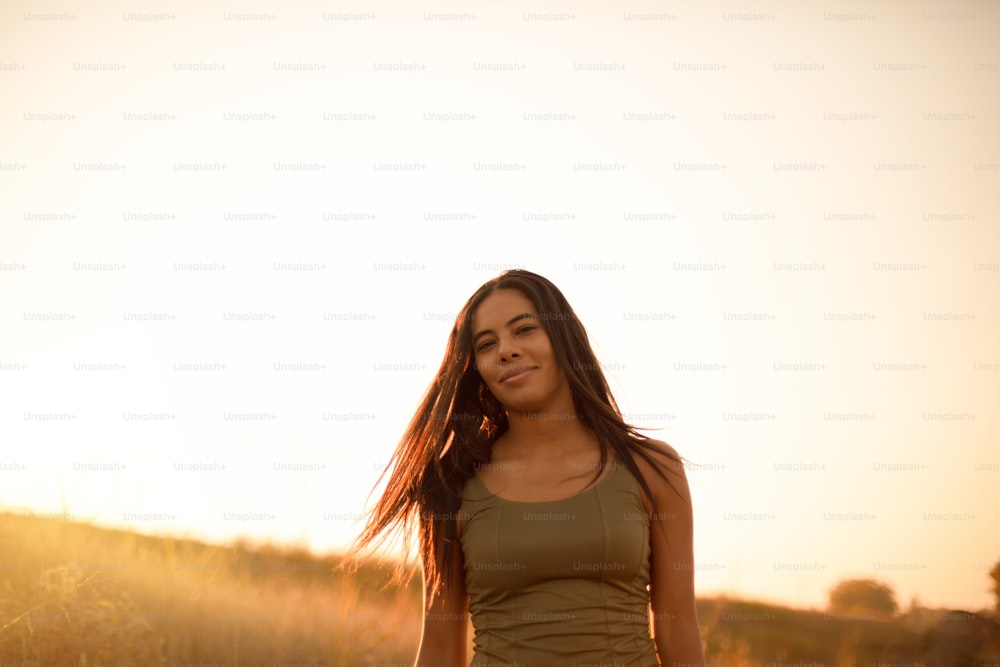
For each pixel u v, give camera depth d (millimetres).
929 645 8172
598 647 2898
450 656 3258
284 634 5258
